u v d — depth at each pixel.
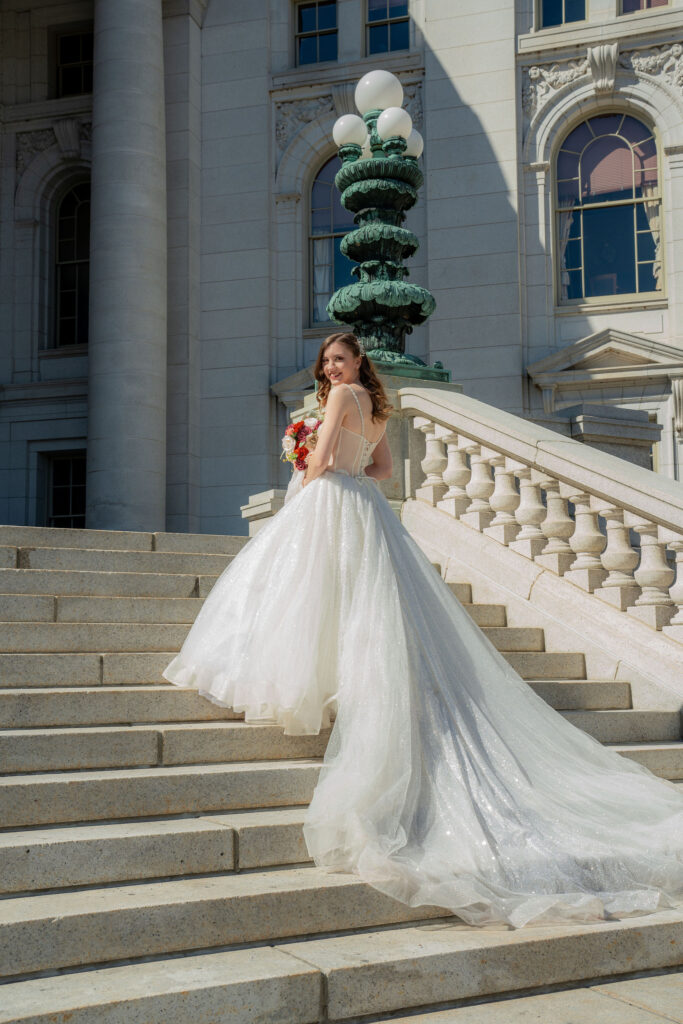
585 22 17.97
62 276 21.02
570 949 3.47
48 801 3.79
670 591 6.17
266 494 8.31
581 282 18.02
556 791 4.31
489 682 4.69
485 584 7.05
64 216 21.11
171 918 3.25
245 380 18.73
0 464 20.19
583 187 18.14
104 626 5.22
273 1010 2.98
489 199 17.97
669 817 4.25
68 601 5.43
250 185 19.16
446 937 3.47
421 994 3.21
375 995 3.13
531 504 6.96
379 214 8.41
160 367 17.66
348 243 8.44
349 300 8.22
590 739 4.77
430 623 4.59
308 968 3.10
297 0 19.72
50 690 4.51
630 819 4.24
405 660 4.21
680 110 17.38
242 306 18.92
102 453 17.27
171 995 2.87
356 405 4.92
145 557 6.25
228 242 19.12
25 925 3.04
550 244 17.88
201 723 4.69
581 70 17.89
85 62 21.11
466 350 17.78
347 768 3.97
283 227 19.11
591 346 17.06
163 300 17.89
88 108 20.47
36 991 2.89
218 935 3.32
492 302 17.77
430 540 7.62
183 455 18.47
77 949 3.10
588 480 6.46
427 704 4.22
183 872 3.67
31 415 20.16
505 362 17.61
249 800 4.21
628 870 3.88
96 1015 2.76
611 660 6.18
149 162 17.86
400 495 8.03
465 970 3.29
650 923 3.65
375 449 5.15
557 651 6.50
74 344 20.77
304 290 19.11
